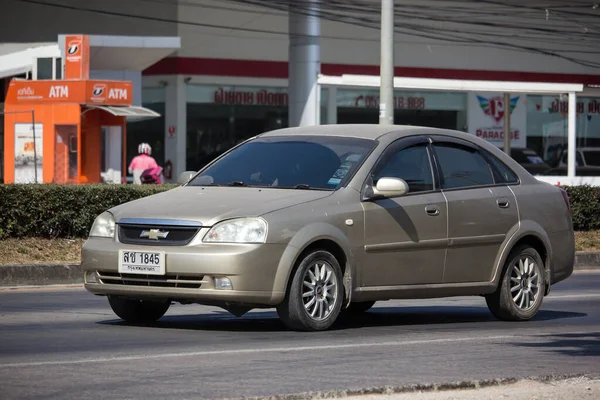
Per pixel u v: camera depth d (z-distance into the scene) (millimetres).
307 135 27391
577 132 127312
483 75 123375
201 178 26828
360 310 30188
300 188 25406
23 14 112125
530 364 20234
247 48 114438
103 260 24156
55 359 19984
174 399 16203
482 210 27719
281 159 26547
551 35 125125
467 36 122312
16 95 73812
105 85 73188
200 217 23594
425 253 26406
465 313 30688
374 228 25391
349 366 19516
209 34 112938
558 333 25531
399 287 25984
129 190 44781
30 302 31844
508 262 28391
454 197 27219
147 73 113375
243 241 23219
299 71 97688
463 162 28141
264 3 101875
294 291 23891
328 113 117562
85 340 22797
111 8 111812
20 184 42906
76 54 77375
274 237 23422
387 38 60250
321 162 26078
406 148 26969
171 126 112375
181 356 20453
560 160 126125
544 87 90125
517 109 124625
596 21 125812
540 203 29406
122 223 24297
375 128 27516
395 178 25359
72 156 73250
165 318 27484
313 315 24391
